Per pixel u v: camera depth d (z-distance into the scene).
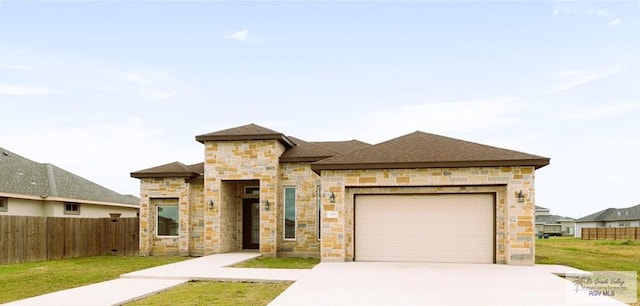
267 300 8.13
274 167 16.27
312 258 15.87
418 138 15.15
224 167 16.59
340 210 13.55
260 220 16.19
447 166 13.00
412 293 8.35
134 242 18.48
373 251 13.60
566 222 62.91
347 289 8.77
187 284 9.93
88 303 7.60
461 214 13.30
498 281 9.74
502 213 12.98
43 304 7.52
